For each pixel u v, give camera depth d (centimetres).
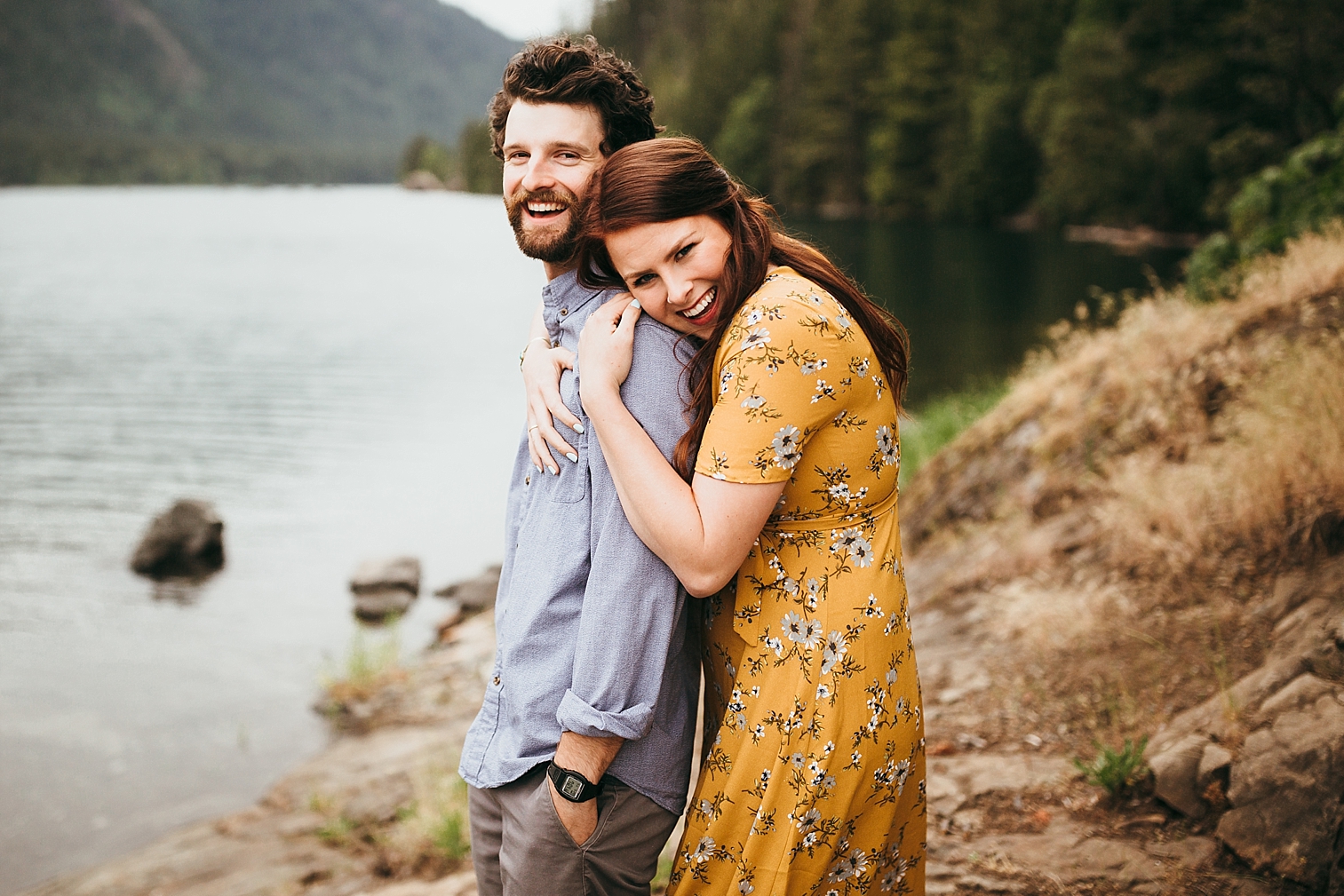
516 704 154
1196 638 318
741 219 152
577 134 167
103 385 1767
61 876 404
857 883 157
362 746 503
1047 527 443
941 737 314
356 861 363
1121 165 3484
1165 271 2489
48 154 17050
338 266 4144
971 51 4844
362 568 820
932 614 429
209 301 2986
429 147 15875
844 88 5653
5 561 888
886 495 157
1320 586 306
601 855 152
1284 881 213
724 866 158
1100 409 479
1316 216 609
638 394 150
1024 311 1931
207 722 564
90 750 528
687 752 162
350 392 1705
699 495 143
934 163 5012
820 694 150
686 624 159
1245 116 3041
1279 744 238
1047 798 266
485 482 1155
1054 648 348
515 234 173
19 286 3312
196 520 889
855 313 161
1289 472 339
